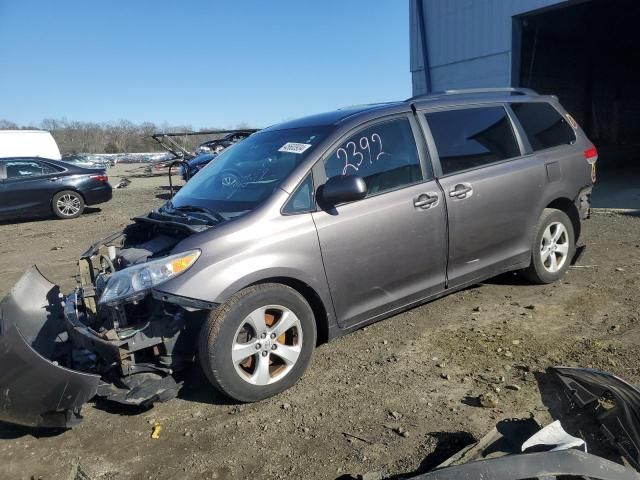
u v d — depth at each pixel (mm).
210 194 4102
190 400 3590
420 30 13469
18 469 2986
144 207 14523
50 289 4172
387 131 4113
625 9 15312
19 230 11773
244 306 3324
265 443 3057
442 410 3223
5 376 3004
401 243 3971
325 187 3586
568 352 3803
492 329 4301
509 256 4750
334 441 3020
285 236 3492
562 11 13617
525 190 4738
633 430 2633
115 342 3170
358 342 4234
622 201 9852
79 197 13117
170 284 3193
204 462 2936
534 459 2232
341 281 3732
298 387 3627
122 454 3059
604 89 19094
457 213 4258
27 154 20391
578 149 5289
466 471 2223
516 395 3307
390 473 2719
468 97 4703
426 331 4352
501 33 11781
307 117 4520
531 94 5270
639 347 3791
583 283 5211
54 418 3084
